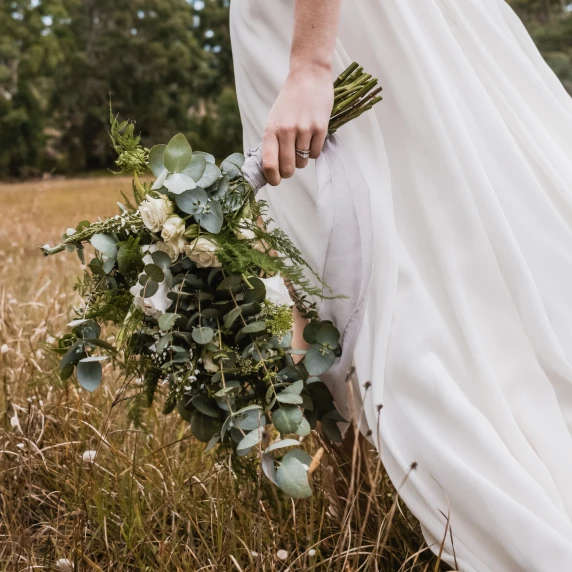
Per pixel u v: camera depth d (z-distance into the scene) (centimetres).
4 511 156
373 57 138
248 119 154
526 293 122
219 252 112
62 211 770
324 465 151
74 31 3931
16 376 209
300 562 128
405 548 136
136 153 119
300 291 140
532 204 131
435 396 114
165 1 3928
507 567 107
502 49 150
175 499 151
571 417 122
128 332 118
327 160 129
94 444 179
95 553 144
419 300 122
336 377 129
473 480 106
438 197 128
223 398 117
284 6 146
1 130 3588
